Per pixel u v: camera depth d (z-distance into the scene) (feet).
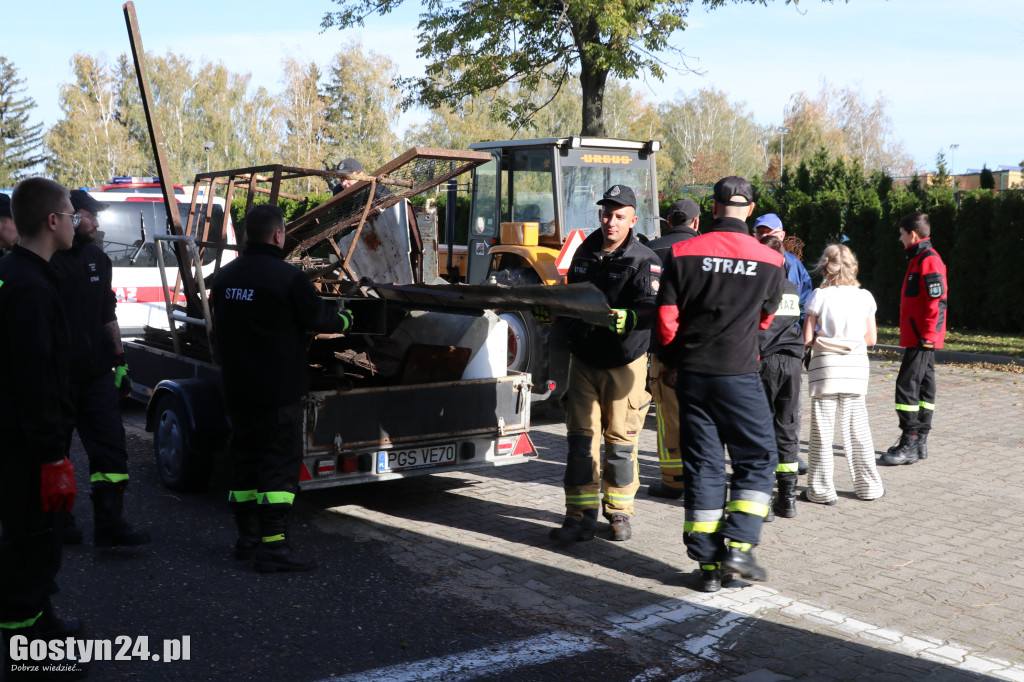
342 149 247.91
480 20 58.54
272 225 15.14
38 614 11.18
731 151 296.92
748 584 14.71
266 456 14.94
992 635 12.73
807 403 31.48
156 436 20.13
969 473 21.94
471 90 65.41
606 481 16.93
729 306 13.92
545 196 30.76
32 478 10.89
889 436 26.11
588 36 59.16
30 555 11.02
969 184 128.26
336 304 18.52
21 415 10.59
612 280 16.24
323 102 252.01
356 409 17.37
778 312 17.71
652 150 32.19
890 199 54.19
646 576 15.08
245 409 15.16
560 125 228.22
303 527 17.62
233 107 277.23
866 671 11.60
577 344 16.49
